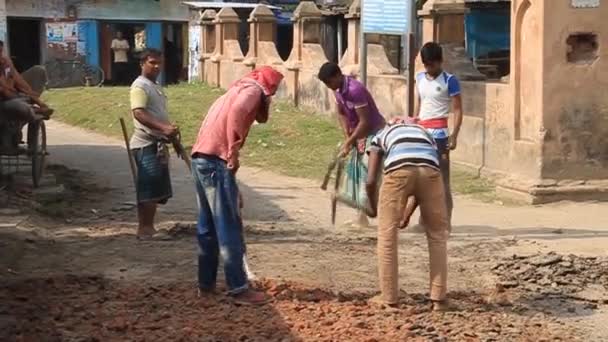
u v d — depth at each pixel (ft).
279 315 29.12
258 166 54.90
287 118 69.10
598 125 46.11
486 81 53.21
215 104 30.66
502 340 27.86
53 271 33.58
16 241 36.35
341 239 38.24
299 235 38.99
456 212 43.86
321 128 65.00
